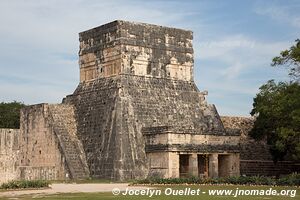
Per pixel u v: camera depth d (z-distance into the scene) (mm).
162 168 56625
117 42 62719
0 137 67688
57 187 46125
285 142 56250
